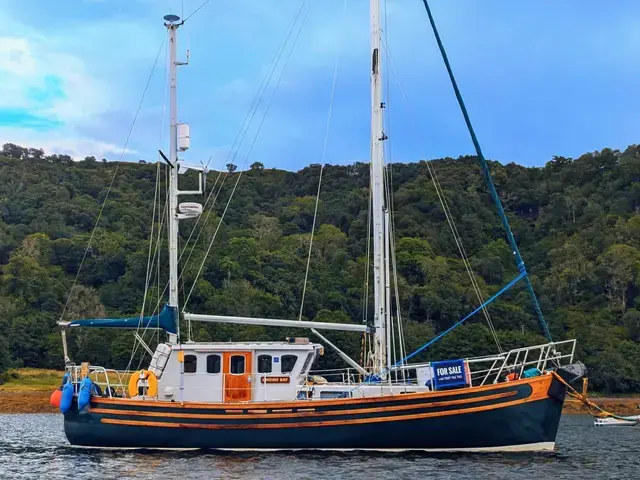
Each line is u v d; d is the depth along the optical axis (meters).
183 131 23.69
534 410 21.05
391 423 20.97
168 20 24.31
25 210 117.00
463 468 19.44
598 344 76.69
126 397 23.91
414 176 128.50
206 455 21.34
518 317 79.19
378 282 22.83
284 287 81.25
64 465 20.47
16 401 59.56
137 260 89.75
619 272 93.62
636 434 39.06
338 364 59.72
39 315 80.88
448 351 64.56
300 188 141.00
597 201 123.38
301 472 18.88
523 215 130.50
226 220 115.69
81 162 160.25
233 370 22.56
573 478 18.88
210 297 76.25
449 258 96.44
